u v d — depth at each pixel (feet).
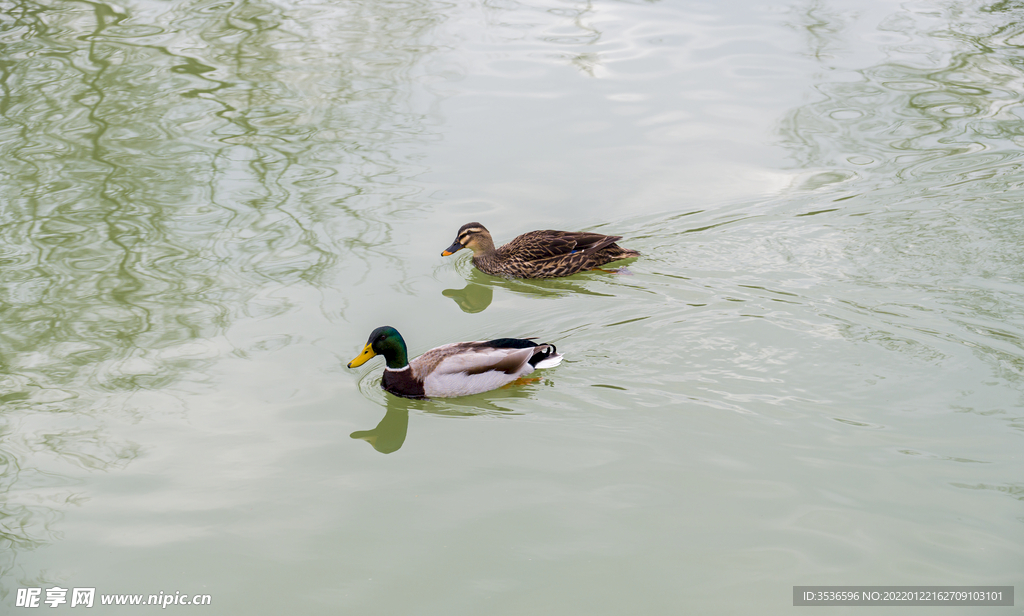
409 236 41.81
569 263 39.09
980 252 37.47
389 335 30.91
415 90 56.95
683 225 41.63
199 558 23.13
